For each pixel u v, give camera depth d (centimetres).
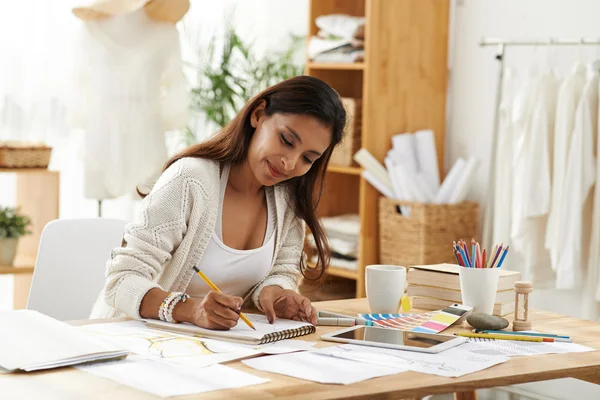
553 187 302
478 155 371
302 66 470
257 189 191
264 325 164
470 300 180
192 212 179
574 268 294
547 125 304
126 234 176
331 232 383
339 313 185
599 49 320
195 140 459
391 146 370
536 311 195
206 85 474
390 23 363
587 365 144
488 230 329
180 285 184
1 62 403
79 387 121
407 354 145
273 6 488
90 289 229
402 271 185
